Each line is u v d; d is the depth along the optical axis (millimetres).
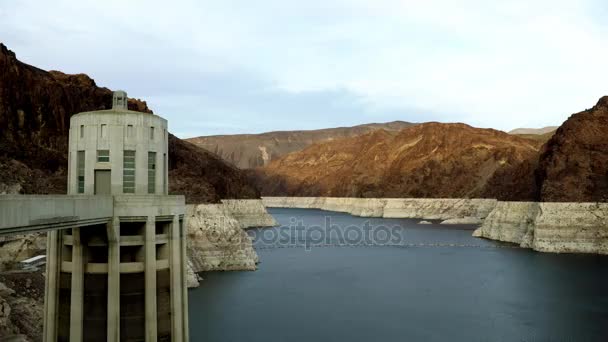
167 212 28438
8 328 39438
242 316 58031
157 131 29469
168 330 28297
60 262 28203
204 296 68812
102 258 27656
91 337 26859
